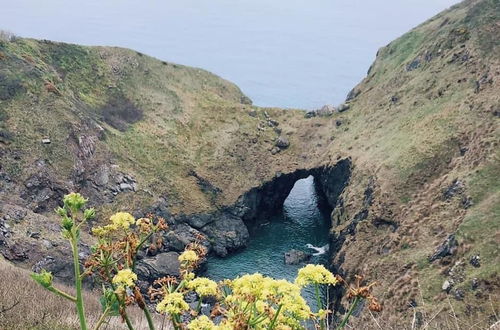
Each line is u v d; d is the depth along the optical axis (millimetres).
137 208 68750
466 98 67375
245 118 93562
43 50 83812
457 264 42500
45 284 3557
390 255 51594
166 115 88375
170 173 76812
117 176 70312
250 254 69500
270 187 82875
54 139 65188
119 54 94812
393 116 79625
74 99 76875
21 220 52688
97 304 21641
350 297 4543
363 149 76562
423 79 80688
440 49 83312
